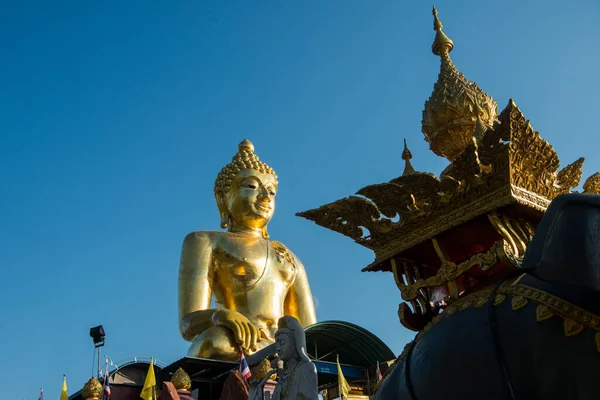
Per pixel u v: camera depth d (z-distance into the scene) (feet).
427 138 20.88
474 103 19.75
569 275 12.55
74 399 73.72
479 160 16.15
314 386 27.17
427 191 17.20
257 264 94.84
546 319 13.29
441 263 18.67
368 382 72.33
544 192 16.78
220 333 81.56
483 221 16.75
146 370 74.90
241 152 104.42
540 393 12.86
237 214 99.66
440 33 21.65
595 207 12.62
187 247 95.35
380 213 18.20
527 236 16.46
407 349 16.40
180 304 90.79
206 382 77.30
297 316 97.66
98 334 67.72
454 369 14.16
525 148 15.93
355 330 72.13
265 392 33.86
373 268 19.02
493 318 14.21
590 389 12.23
